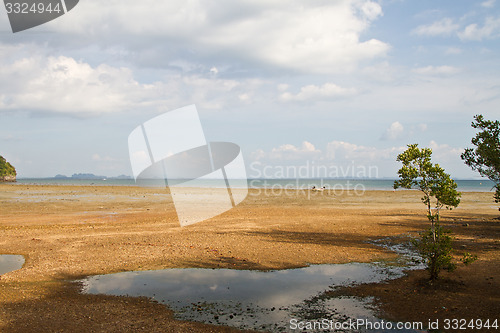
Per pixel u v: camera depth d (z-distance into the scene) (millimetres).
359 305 7980
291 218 23000
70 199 36906
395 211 27453
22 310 7652
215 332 6664
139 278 10094
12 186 65812
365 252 13219
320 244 14609
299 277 10156
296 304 8086
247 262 11773
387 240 15523
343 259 12195
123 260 11992
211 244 14516
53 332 6586
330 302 8180
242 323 7074
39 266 11273
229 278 10086
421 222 20969
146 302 8219
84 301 8258
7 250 13469
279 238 15883
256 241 15180
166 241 15094
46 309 7734
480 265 10953
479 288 8766
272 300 8344
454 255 12297
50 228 18562
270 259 12156
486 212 26484
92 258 12250
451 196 9219
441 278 9531
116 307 7895
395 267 11188
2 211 26219
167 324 7000
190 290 9062
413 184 9695
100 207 29625
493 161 10930
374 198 40938
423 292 8656
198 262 11766
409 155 9609
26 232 17266
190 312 7633
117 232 17422
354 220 21938
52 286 9352
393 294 8609
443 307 7672
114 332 6617
